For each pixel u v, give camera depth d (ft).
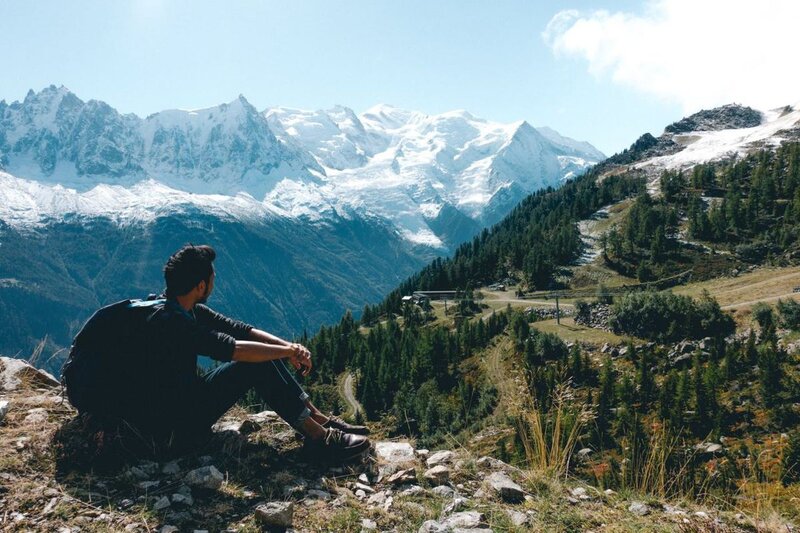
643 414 204.33
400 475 18.30
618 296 384.27
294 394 18.97
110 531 13.70
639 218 611.06
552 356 294.05
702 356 262.67
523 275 592.60
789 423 175.73
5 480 15.48
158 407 17.51
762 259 477.36
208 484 16.30
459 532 14.55
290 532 14.37
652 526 15.92
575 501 17.63
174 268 17.46
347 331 573.74
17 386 23.48
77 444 17.43
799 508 17.11
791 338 248.52
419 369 328.70
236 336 19.94
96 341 17.54
